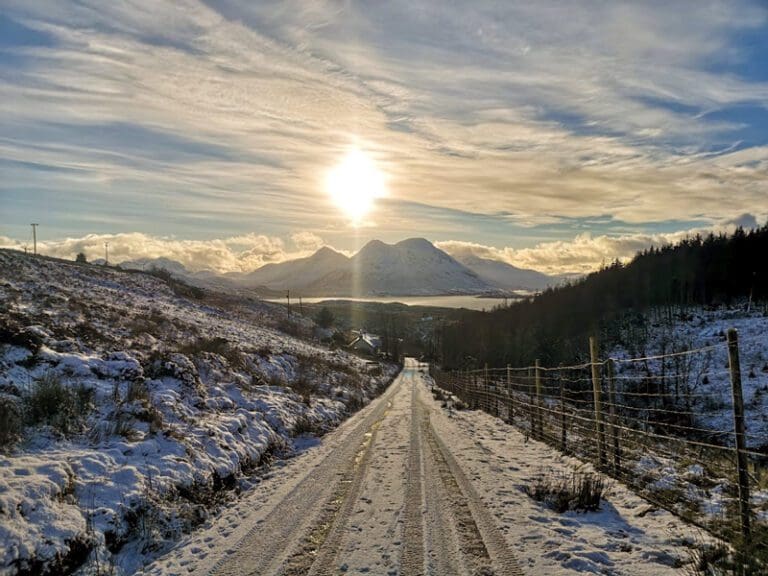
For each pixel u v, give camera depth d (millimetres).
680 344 65375
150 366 12109
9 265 32688
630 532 6480
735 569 4879
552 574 5238
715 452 9281
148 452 7930
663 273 96688
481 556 5742
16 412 7355
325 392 24922
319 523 7027
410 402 29297
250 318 63969
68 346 12219
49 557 4988
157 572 5590
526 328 87250
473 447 13039
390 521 7027
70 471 6383
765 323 64375
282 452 12336
